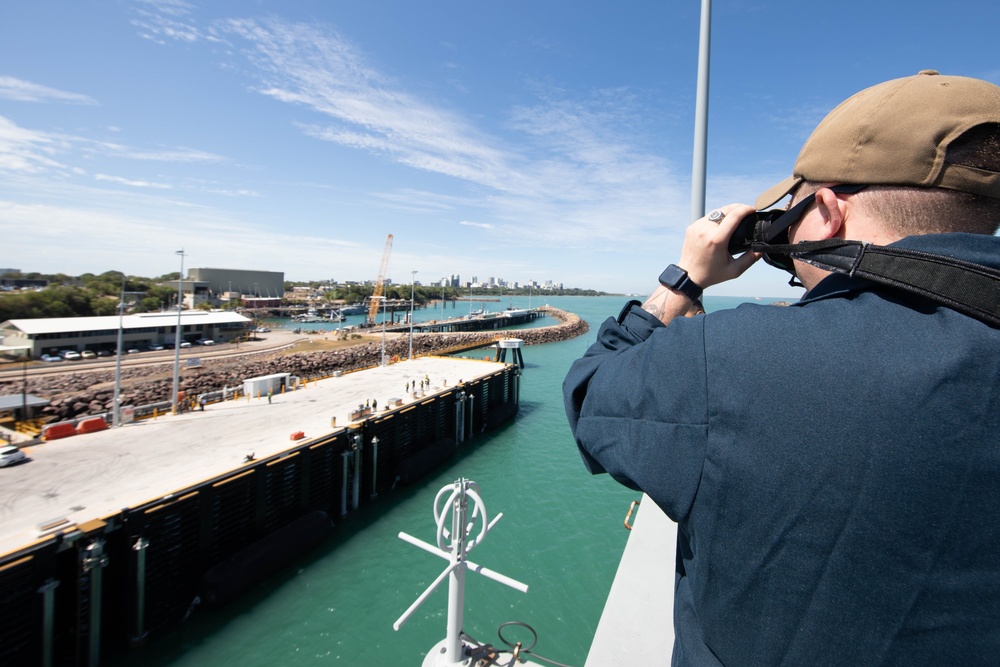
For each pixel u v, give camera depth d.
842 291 0.88
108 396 33.06
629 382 1.00
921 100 0.82
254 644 12.54
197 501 13.93
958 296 0.71
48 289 67.56
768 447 0.74
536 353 69.38
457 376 33.06
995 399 0.65
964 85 0.84
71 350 53.06
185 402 23.44
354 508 20.02
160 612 12.92
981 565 0.65
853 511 0.68
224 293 122.12
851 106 0.94
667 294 1.25
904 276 0.75
